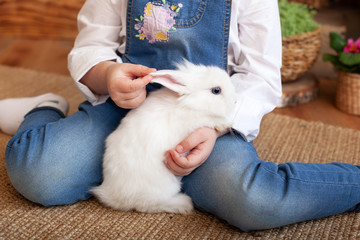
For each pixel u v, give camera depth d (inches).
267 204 29.6
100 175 33.2
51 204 32.2
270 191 29.7
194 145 29.9
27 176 31.4
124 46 35.6
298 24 51.8
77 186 32.4
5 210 32.3
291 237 30.6
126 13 34.2
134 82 29.6
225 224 31.8
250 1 34.1
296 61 50.3
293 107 51.4
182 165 29.5
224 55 33.8
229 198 30.1
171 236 30.4
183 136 30.5
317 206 30.3
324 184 30.4
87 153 32.5
